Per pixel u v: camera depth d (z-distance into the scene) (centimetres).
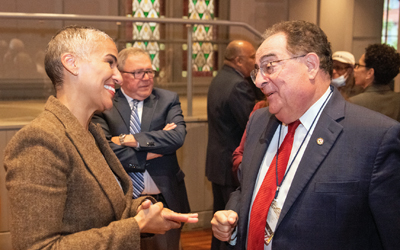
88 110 102
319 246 97
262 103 208
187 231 322
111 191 98
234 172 202
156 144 189
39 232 79
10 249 266
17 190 80
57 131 90
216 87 255
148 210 101
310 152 102
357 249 98
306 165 101
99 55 99
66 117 95
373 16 406
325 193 97
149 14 406
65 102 99
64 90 99
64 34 98
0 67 297
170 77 319
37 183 81
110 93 104
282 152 112
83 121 102
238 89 242
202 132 317
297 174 102
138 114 203
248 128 134
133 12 403
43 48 313
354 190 95
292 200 100
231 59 255
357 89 271
